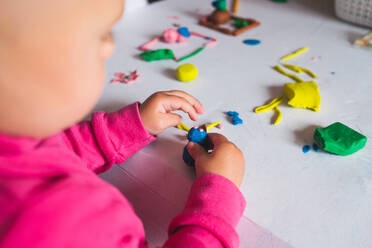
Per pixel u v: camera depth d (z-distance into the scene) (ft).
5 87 0.69
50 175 0.85
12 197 0.76
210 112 1.85
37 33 0.67
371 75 2.13
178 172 1.50
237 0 3.00
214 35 2.69
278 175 1.45
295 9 3.08
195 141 1.51
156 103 1.56
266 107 1.87
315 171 1.47
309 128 1.72
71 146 1.47
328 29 2.71
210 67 2.27
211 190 1.20
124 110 1.56
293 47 2.48
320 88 2.01
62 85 0.74
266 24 2.83
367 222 1.25
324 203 1.33
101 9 0.75
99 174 1.55
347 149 1.51
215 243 1.05
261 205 1.32
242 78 2.15
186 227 1.10
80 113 0.84
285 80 2.11
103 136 1.49
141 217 1.33
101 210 0.84
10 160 0.82
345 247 1.17
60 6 0.68
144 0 3.25
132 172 1.54
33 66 0.69
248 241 1.21
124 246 0.90
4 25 0.63
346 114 1.80
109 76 2.20
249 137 1.67
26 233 0.71
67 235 0.75
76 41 0.72
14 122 0.75
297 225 1.25
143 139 1.53
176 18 2.98
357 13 2.66
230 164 1.31
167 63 2.34
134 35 2.71
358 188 1.39
